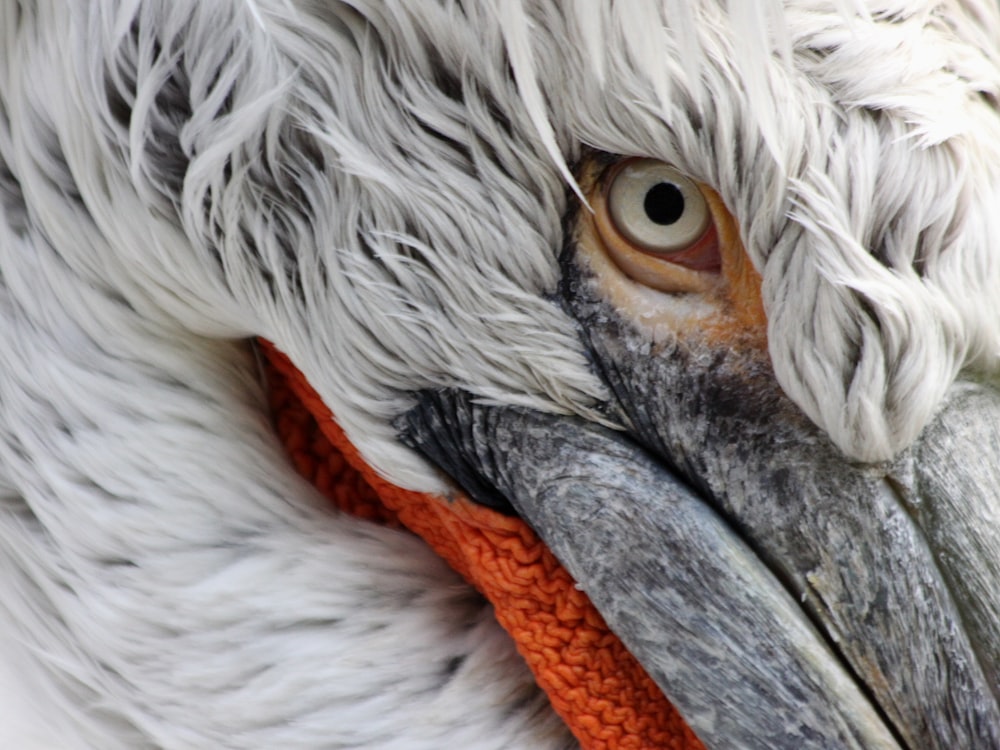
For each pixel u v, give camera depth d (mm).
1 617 1704
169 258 1666
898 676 1637
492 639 1699
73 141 1660
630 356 1646
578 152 1635
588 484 1656
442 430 1666
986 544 1627
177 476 1686
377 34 1639
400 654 1692
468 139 1639
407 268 1650
